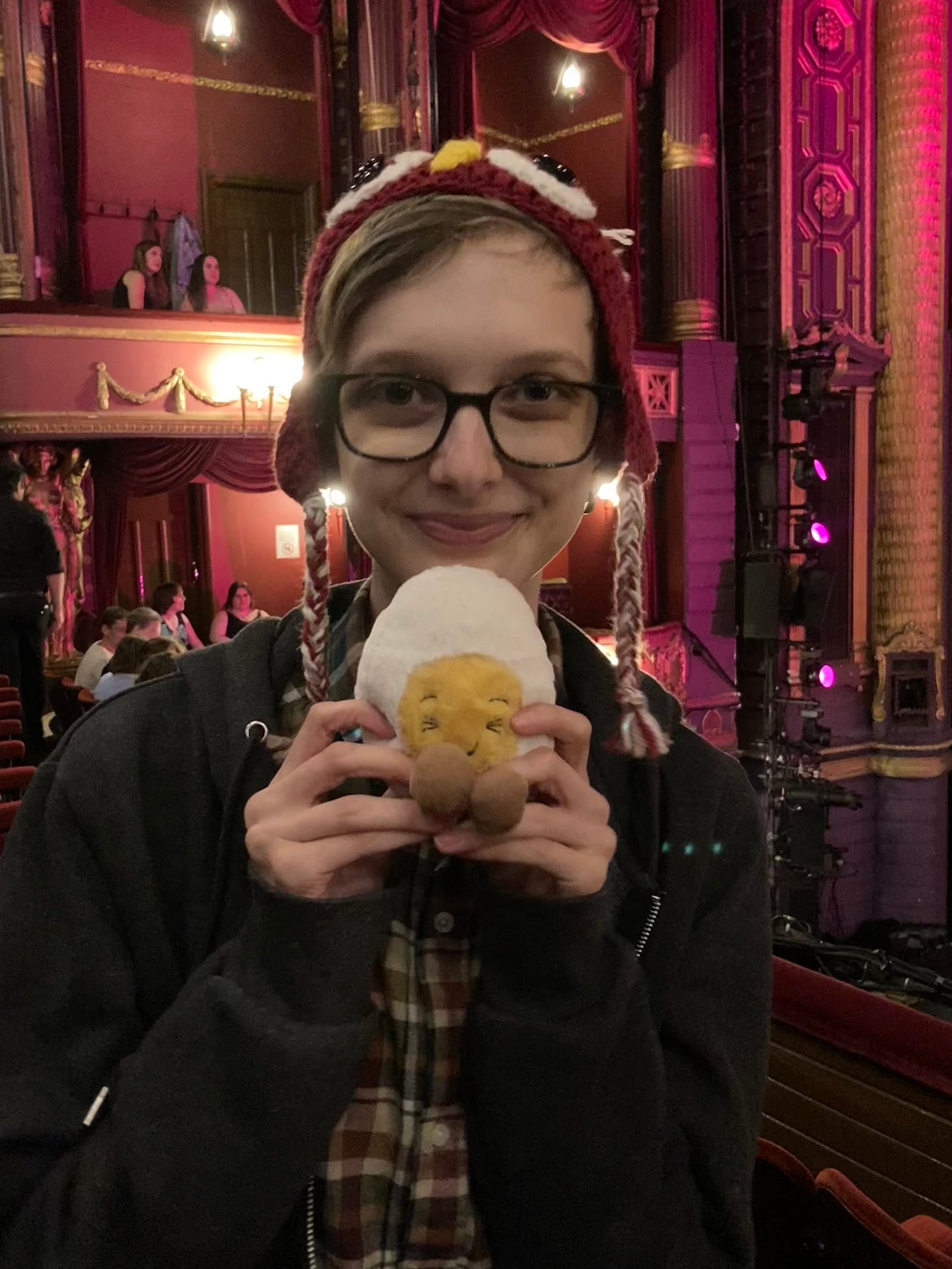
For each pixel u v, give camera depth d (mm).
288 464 887
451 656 689
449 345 740
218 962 756
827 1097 2152
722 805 983
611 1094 769
